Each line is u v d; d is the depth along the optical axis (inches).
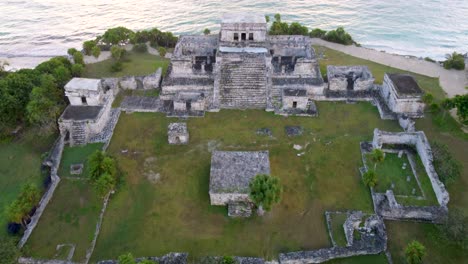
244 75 2310.5
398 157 1845.5
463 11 4291.3
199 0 4571.9
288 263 1390.3
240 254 1419.8
